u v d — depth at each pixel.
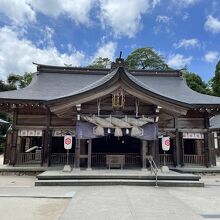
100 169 13.34
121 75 12.38
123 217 5.72
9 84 46.81
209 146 16.89
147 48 46.03
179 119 17.09
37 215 5.97
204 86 44.09
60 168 14.77
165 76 22.78
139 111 13.43
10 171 14.88
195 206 6.93
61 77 21.19
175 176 10.95
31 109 16.36
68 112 13.18
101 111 13.24
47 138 15.97
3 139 36.50
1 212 6.22
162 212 6.18
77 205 6.80
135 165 15.46
